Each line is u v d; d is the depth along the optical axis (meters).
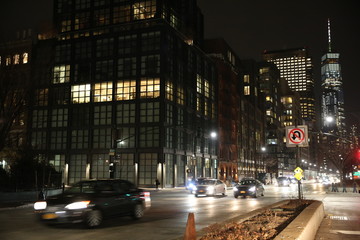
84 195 13.82
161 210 20.36
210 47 92.69
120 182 15.51
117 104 62.31
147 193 16.78
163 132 58.75
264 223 11.12
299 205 16.23
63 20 70.25
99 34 65.62
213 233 8.91
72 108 64.88
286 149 147.12
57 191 32.12
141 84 61.31
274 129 137.75
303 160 161.88
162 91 59.56
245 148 104.56
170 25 64.62
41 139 65.81
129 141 60.50
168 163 60.47
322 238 10.54
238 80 101.75
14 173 31.98
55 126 65.56
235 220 11.53
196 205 23.81
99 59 64.81
